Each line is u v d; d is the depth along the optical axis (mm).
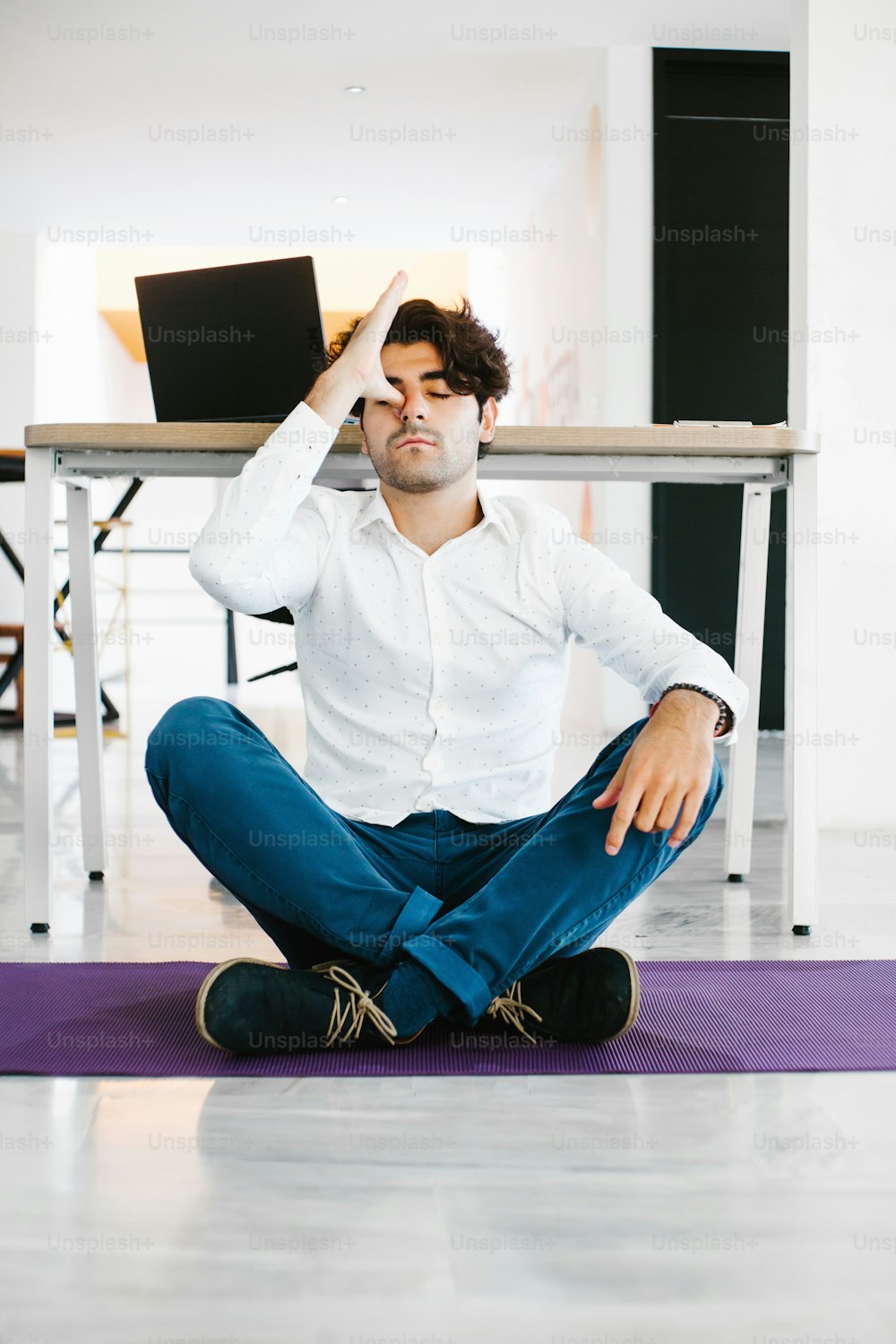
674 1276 972
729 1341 882
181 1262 991
